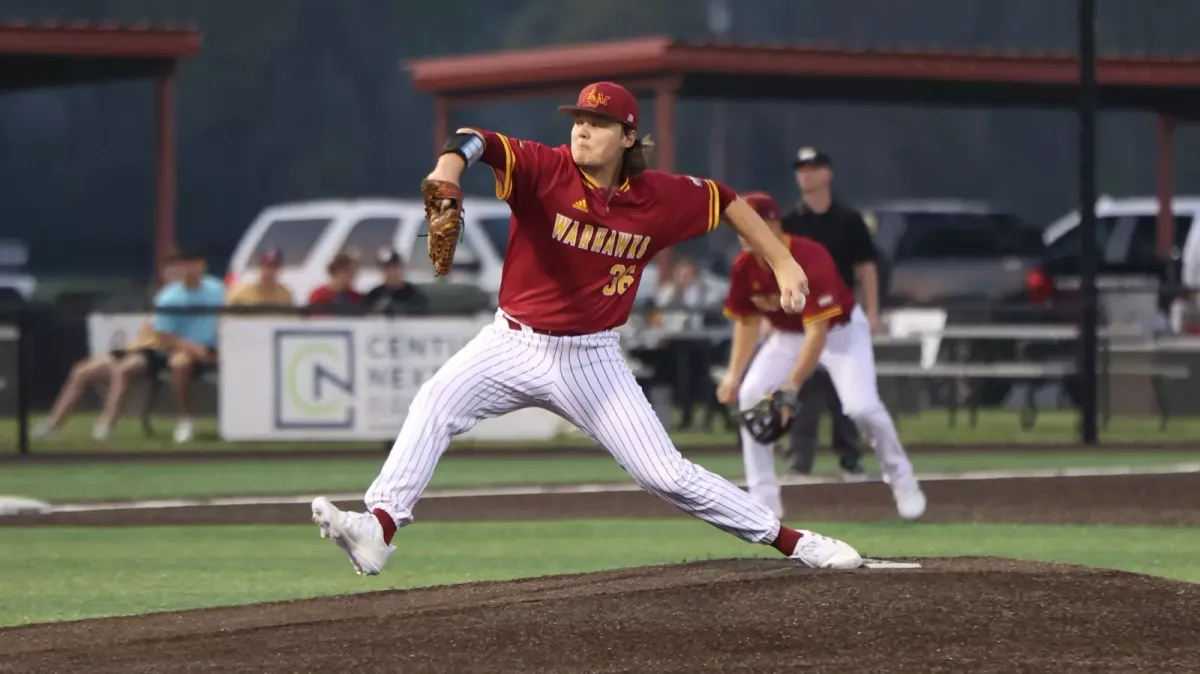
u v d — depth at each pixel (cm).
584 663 1866
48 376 6869
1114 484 4138
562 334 2184
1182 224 8281
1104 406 6031
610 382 2216
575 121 2141
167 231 7250
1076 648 1912
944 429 6131
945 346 6375
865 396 3403
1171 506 3716
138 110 19138
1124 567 2841
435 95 7794
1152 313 6719
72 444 5578
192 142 19075
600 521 3569
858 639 1945
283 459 5097
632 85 7100
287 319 5272
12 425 6247
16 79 7369
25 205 19212
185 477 4606
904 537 3231
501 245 7112
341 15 19462
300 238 7375
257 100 19000
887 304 7644
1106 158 19688
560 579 2338
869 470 4688
